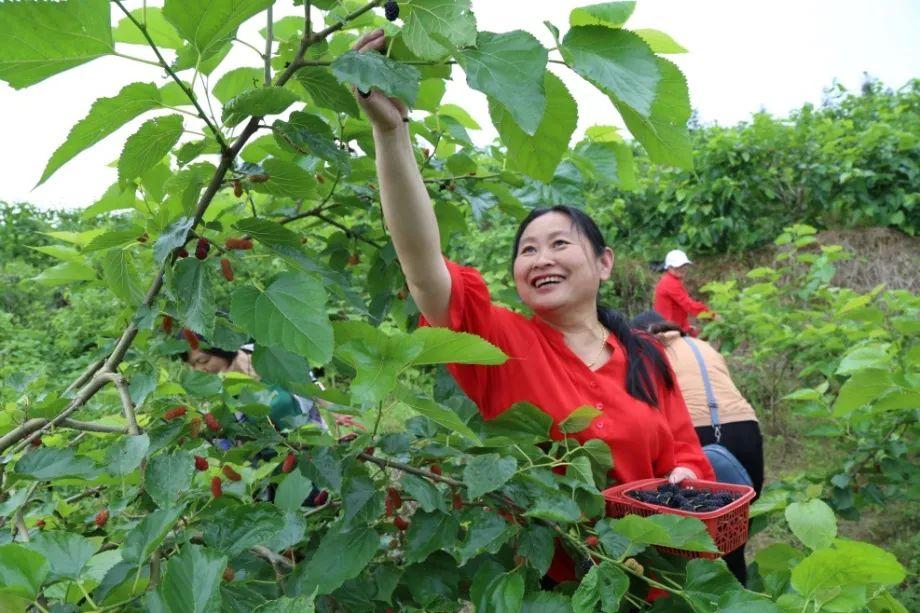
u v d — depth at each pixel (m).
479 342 1.17
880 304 7.34
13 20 1.03
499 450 1.56
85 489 1.84
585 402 1.85
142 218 2.04
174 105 1.62
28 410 1.33
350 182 2.21
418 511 1.42
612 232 9.23
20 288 8.84
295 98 1.17
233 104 1.17
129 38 1.55
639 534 1.34
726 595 1.25
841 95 10.62
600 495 1.47
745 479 2.58
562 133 1.21
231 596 1.14
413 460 1.57
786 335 4.72
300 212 2.50
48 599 1.20
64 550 1.10
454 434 1.65
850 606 1.30
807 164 8.52
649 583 1.38
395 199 1.48
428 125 2.30
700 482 1.83
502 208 2.40
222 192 2.20
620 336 2.02
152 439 1.39
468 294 1.75
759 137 8.63
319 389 1.42
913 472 3.21
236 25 1.12
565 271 1.92
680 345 3.23
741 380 5.92
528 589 1.41
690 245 8.87
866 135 8.23
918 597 3.20
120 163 1.27
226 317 1.67
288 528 1.38
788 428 5.59
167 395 1.88
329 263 2.45
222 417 1.51
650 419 1.91
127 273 1.69
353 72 1.03
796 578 1.34
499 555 1.54
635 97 0.96
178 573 0.96
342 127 1.91
